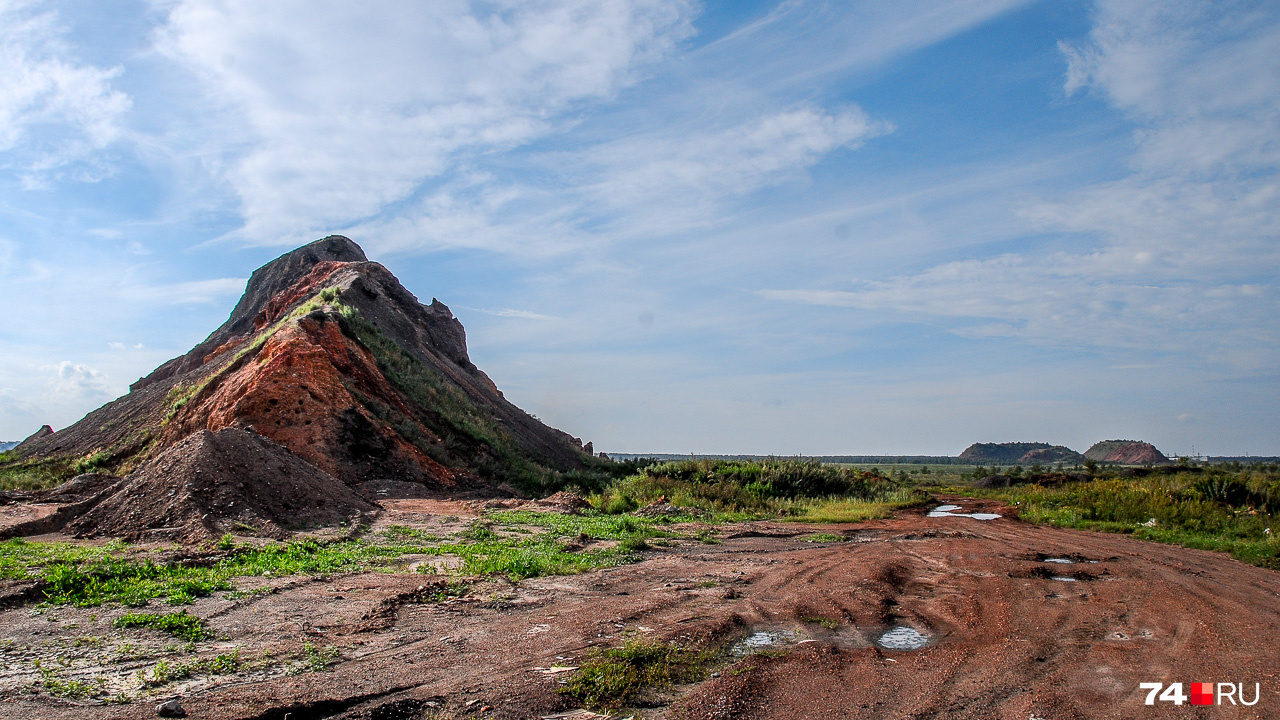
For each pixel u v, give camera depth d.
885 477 36.25
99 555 11.61
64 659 6.36
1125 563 12.05
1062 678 5.93
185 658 6.41
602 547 13.75
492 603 8.60
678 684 5.77
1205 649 6.79
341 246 80.75
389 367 39.34
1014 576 10.66
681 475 29.73
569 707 5.26
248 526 14.58
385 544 14.12
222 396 30.75
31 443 46.12
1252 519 17.09
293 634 7.23
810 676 5.92
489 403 53.09
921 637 7.27
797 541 15.28
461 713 5.11
